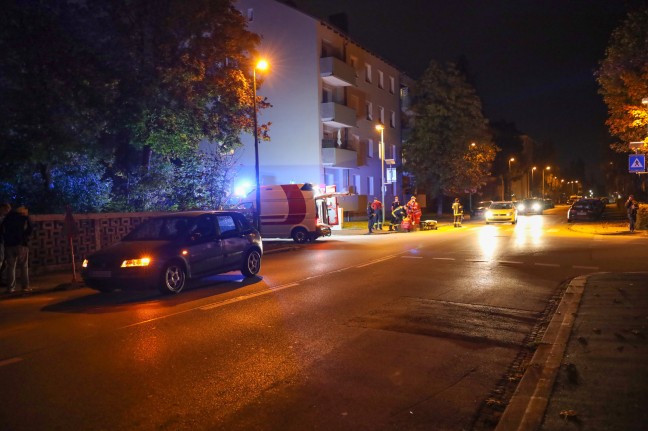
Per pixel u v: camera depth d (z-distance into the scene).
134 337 7.48
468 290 10.77
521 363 6.30
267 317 8.58
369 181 46.91
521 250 18.17
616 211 55.31
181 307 9.53
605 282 10.67
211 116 21.70
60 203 17.69
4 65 15.22
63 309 9.79
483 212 53.28
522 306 9.29
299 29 37.44
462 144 47.59
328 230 24.33
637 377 5.14
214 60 21.02
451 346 6.95
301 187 23.86
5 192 17.12
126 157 22.75
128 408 4.96
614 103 27.67
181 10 19.22
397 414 4.83
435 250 18.67
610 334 6.73
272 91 37.94
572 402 4.59
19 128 15.46
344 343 7.07
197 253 11.41
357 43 43.19
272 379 5.72
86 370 6.05
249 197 24.97
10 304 10.66
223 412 4.87
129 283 10.38
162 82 18.84
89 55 16.86
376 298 10.02
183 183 23.06
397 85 52.28
